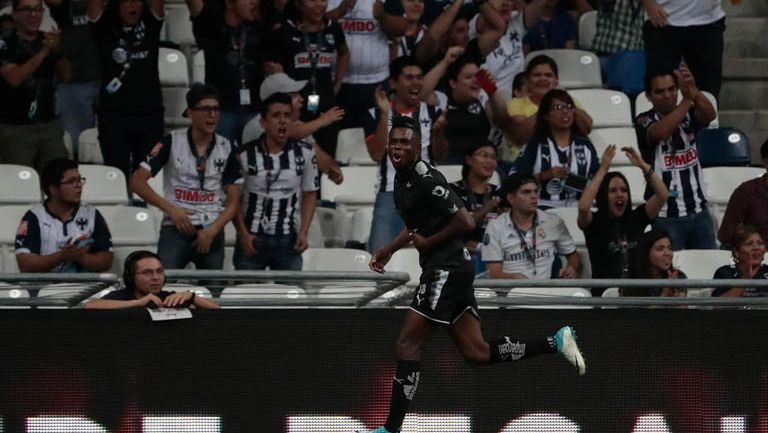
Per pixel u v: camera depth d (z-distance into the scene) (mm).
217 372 21672
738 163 40250
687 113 35312
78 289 24547
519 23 41969
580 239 34094
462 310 21203
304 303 23250
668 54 40469
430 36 40031
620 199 32250
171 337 21672
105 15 37562
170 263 31594
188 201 32062
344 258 32969
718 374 22266
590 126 36156
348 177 37656
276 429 21703
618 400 22141
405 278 22203
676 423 22203
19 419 21438
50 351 21500
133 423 21562
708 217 35375
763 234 32500
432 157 35344
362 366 21781
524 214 32406
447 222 21156
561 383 22109
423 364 22031
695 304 22656
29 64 36219
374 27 39469
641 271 30781
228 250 34406
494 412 22047
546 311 22062
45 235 31297
